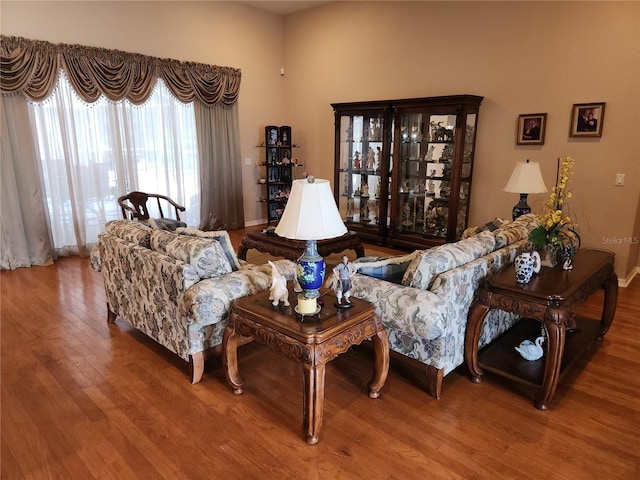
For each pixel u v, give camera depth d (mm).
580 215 4246
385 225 5477
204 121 5906
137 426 2059
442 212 5023
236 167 6422
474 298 2357
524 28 4348
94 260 3164
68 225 4898
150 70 5195
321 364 1870
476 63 4758
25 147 4383
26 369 2568
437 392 2270
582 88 4074
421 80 5258
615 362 2666
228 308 2275
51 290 3881
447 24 4906
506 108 4609
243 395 2320
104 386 2395
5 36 4121
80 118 4773
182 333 2387
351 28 5844
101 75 4777
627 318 3309
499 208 4855
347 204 5934
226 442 1952
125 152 5191
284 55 6816
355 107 5414
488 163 4855
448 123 4777
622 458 1854
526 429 2039
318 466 1806
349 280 2131
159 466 1807
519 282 2238
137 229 2828
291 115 6922
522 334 2752
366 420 2104
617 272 4102
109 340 2945
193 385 2408
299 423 2088
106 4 4828
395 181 5219
